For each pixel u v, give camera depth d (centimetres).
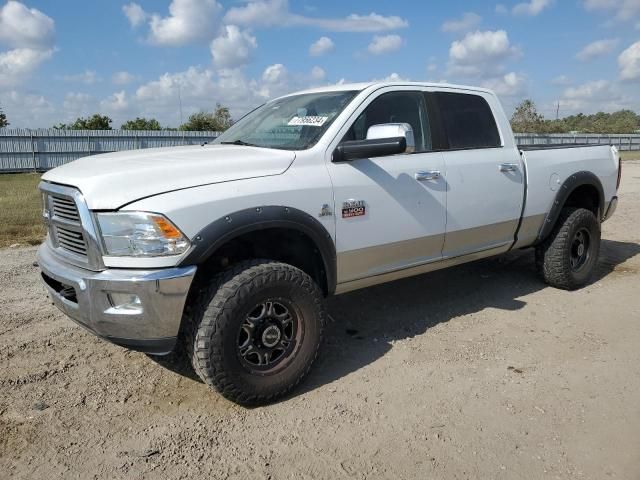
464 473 273
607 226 908
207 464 281
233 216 316
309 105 423
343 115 388
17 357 397
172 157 355
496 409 331
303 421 321
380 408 334
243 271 324
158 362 394
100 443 298
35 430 309
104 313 303
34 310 492
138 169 320
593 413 326
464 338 438
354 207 375
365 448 294
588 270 566
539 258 554
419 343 429
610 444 295
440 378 371
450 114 458
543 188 515
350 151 362
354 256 384
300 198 346
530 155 509
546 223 528
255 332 331
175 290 300
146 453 290
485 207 465
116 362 393
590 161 572
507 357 403
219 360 313
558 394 349
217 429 312
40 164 2475
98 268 305
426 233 424
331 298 533
